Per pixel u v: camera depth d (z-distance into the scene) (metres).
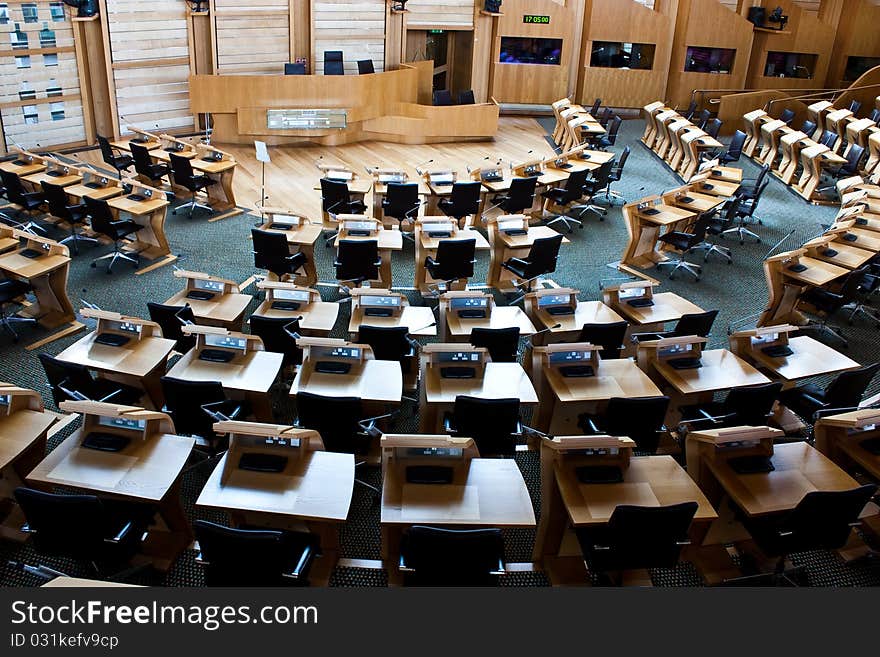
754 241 11.09
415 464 4.49
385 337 6.08
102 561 4.22
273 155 14.24
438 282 8.90
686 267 9.63
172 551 4.76
